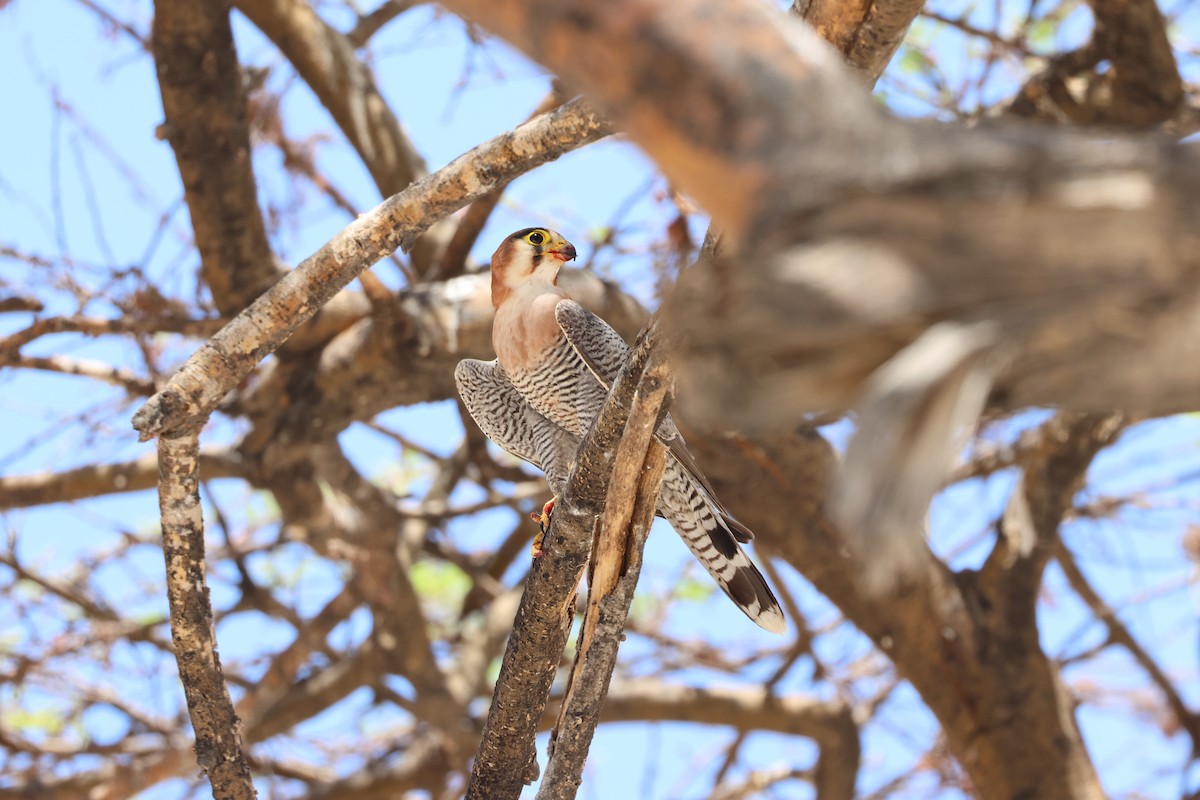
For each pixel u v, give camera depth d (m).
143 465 12.91
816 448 12.01
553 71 2.59
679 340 2.77
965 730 13.41
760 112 2.32
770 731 15.30
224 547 16.33
